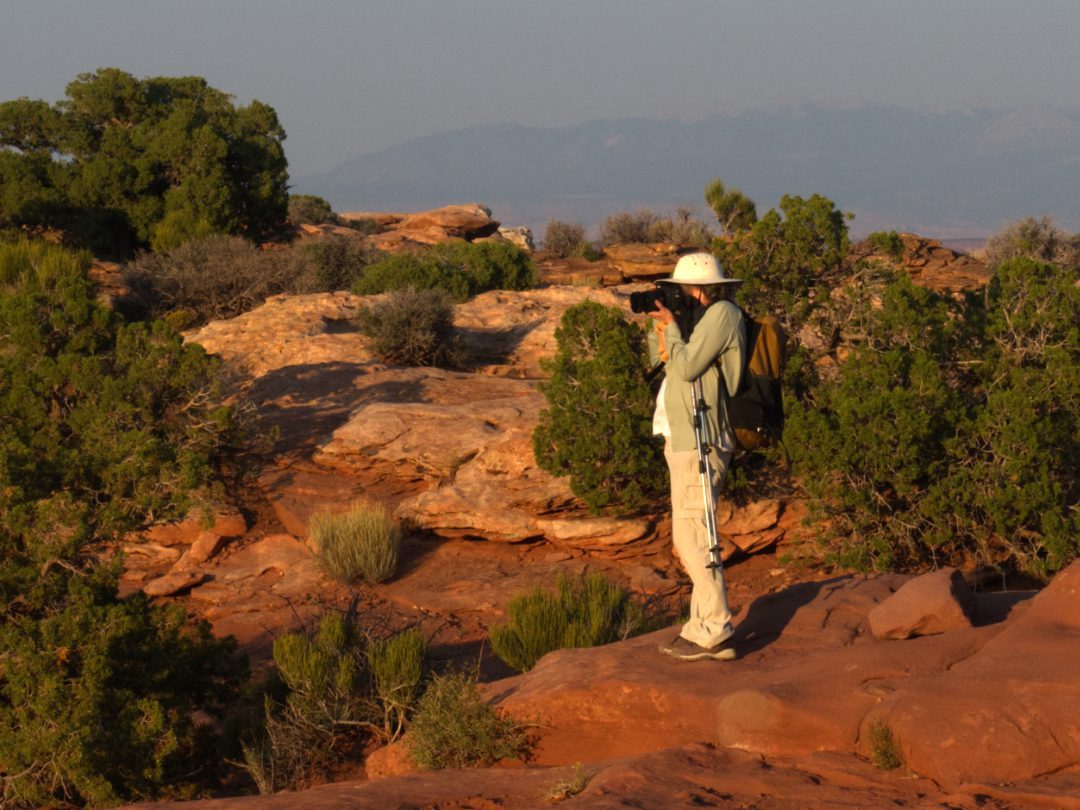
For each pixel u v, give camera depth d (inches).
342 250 1289.4
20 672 292.5
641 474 483.5
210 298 1189.1
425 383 724.0
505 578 480.7
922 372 454.3
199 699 348.2
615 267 1547.7
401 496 566.9
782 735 198.2
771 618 260.7
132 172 1637.6
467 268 1166.3
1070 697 177.9
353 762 306.7
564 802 179.5
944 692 186.1
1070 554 418.6
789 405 457.4
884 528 457.4
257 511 563.2
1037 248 1450.5
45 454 514.6
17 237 1523.1
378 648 350.0
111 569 327.9
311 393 716.0
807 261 557.9
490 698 252.8
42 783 289.6
